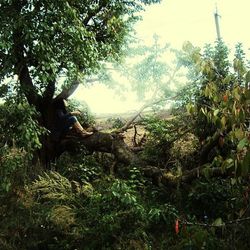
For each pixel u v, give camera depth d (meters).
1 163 7.28
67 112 9.65
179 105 9.04
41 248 7.09
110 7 9.34
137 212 6.69
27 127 7.31
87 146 9.18
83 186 7.64
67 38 7.65
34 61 7.95
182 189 7.40
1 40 6.87
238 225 6.06
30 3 7.44
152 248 6.52
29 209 7.24
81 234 6.83
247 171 3.38
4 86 7.61
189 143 8.39
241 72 3.89
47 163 9.24
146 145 8.88
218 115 4.36
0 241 6.93
